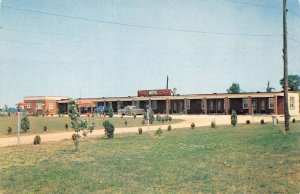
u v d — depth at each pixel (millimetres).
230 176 11312
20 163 14742
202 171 12141
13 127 36500
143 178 11453
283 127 28438
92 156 16188
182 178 11305
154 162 14086
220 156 14914
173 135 24828
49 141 23062
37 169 13344
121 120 47094
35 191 10234
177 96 61469
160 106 66625
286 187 9781
